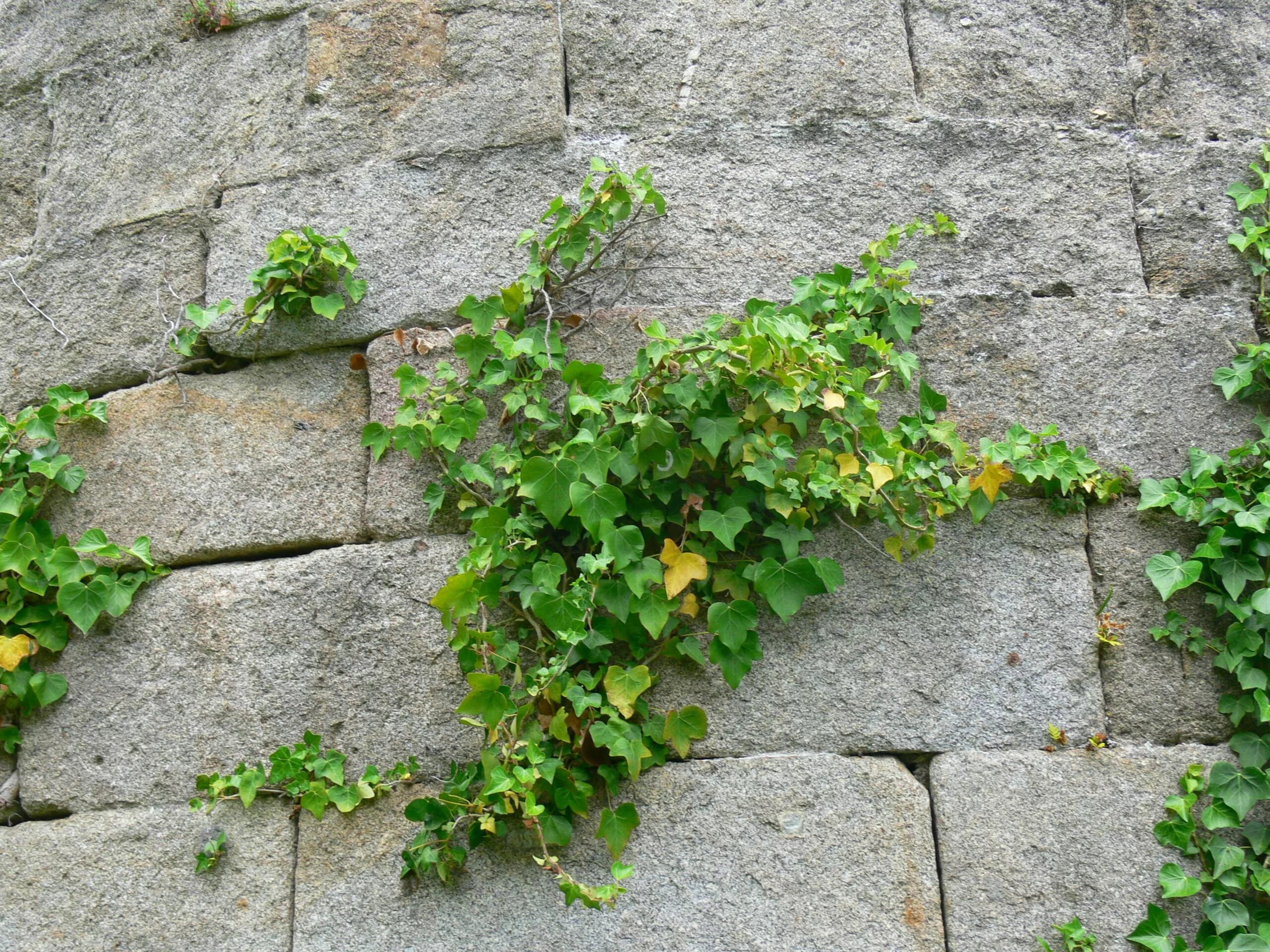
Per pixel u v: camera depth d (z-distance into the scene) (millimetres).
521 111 2244
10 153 2428
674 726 1997
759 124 2223
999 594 2049
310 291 2199
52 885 2074
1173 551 2053
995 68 2252
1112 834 1967
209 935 2031
